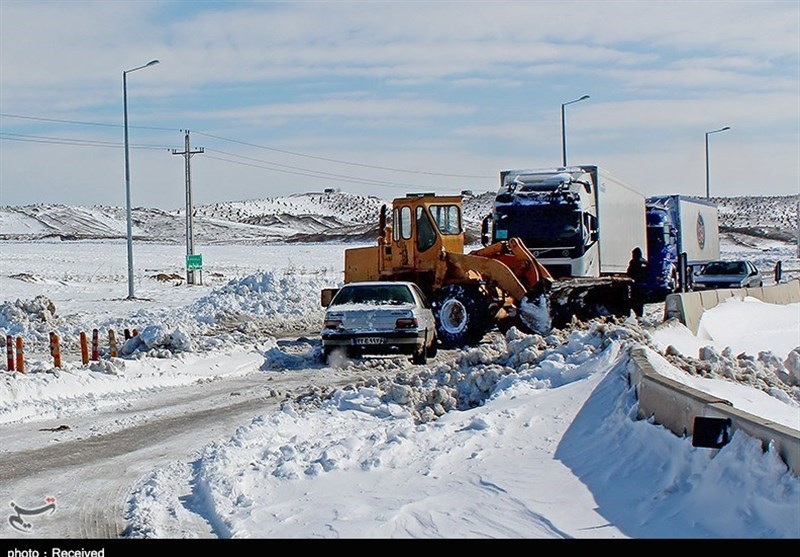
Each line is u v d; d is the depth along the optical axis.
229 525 7.96
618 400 10.12
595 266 26.55
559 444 9.64
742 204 177.25
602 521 7.34
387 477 9.20
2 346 27.23
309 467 9.60
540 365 13.11
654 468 8.10
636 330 15.30
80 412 14.56
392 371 19.53
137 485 9.67
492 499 8.12
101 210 179.75
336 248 106.25
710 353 15.26
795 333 26.38
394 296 21.06
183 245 111.56
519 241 23.88
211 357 20.33
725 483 6.96
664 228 40.56
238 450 10.63
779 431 6.70
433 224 24.95
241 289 37.50
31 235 139.38
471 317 23.34
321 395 14.41
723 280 42.69
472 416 11.27
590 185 26.58
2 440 12.23
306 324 34.25
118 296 50.28
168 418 13.93
